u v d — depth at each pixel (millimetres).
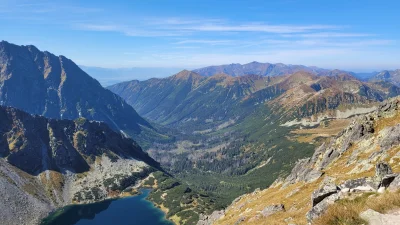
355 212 27516
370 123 99750
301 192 78500
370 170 69375
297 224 41719
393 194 28250
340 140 107875
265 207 76125
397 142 73938
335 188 36562
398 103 99438
